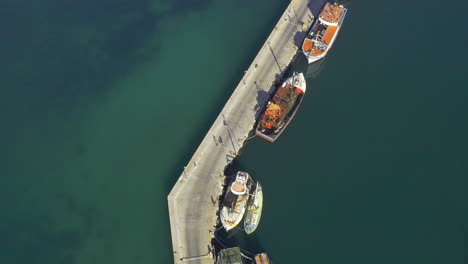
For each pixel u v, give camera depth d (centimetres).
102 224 8481
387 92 10025
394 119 9550
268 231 8044
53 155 9606
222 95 10444
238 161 9062
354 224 8075
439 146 9056
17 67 11331
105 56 11538
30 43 11919
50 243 8275
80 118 10250
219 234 8044
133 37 11956
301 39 11038
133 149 9612
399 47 10838
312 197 8469
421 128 9362
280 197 8488
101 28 12238
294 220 8162
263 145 9306
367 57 10712
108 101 10538
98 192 8962
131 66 11250
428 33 11056
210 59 11250
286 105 9406
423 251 7688
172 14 12488
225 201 8206
